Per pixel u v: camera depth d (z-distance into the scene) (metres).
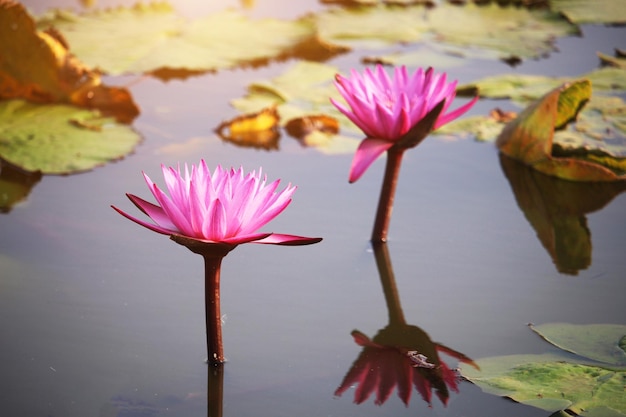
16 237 1.76
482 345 1.62
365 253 1.76
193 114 2.04
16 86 2.03
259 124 2.00
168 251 1.75
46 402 1.56
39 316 1.65
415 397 1.56
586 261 1.75
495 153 1.98
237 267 1.74
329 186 1.88
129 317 1.65
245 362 1.60
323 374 1.59
